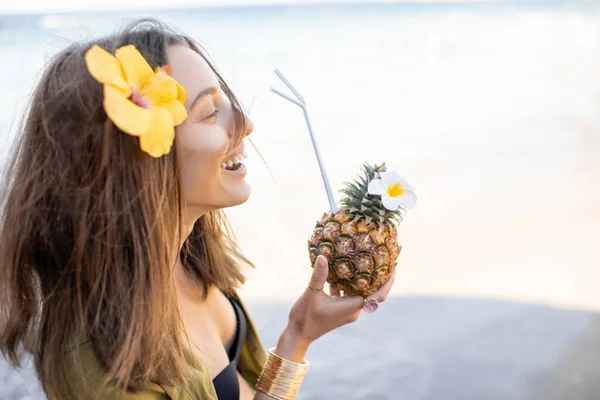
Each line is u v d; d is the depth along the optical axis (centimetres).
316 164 818
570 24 2211
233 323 157
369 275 134
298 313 140
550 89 1315
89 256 117
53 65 121
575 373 384
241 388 153
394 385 378
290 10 2731
